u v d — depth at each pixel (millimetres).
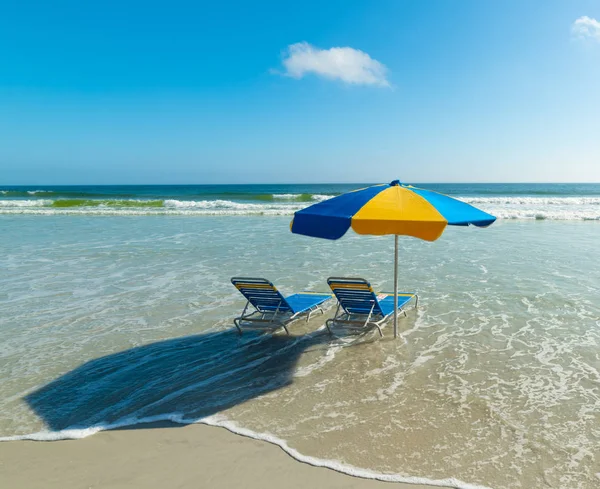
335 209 4699
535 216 23625
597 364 5211
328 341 6121
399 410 4219
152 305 7930
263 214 26250
